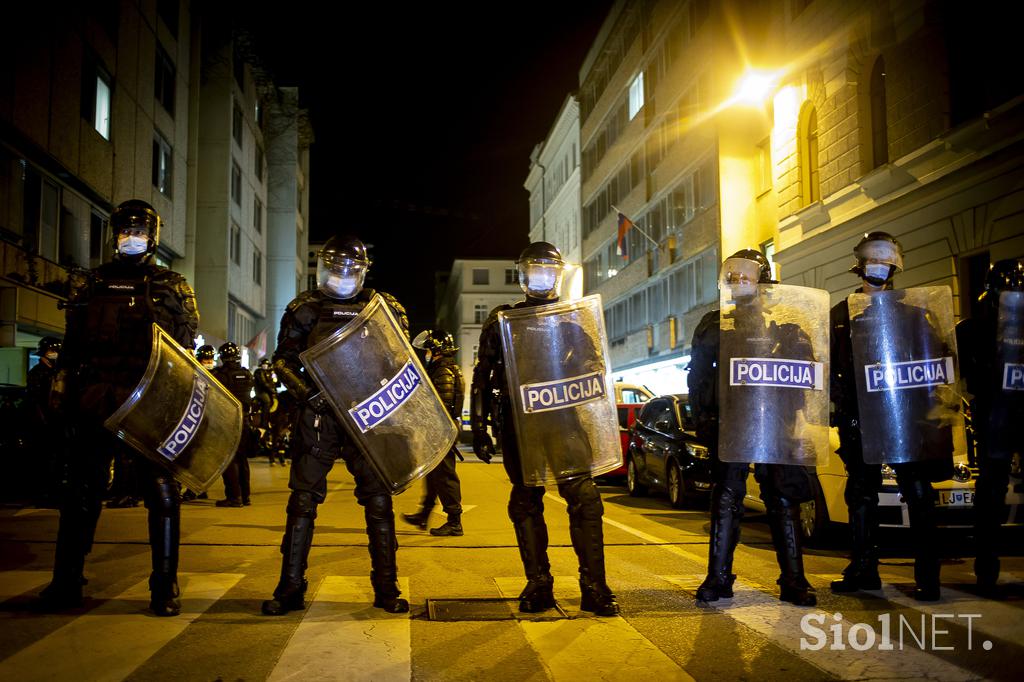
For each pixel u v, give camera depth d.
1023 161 11.88
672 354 28.59
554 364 4.67
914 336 5.23
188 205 29.19
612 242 36.91
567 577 5.61
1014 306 5.29
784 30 19.61
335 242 4.57
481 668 3.54
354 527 8.04
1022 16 11.84
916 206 14.46
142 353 4.45
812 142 18.73
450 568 5.89
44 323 16.16
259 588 5.04
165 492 4.39
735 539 4.94
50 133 16.62
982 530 5.26
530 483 4.54
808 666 3.62
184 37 27.64
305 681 3.31
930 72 13.90
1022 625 4.35
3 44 14.51
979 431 5.35
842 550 7.19
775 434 4.86
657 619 4.43
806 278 18.66
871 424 5.11
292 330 4.54
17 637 3.87
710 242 25.09
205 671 3.42
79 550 4.46
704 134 25.50
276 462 20.36
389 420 4.53
